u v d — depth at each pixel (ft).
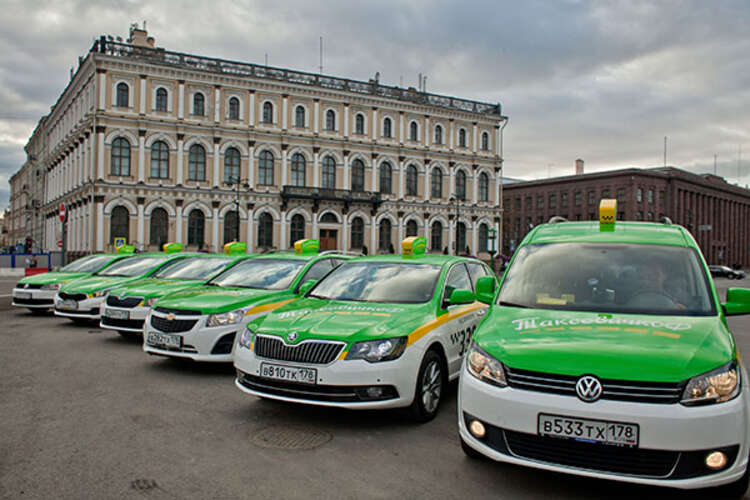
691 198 262.67
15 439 15.80
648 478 11.14
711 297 14.70
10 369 24.67
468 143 178.50
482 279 17.51
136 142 133.49
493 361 12.74
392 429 17.33
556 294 15.69
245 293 25.94
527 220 266.16
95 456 14.61
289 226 151.84
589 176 243.40
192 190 138.92
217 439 16.08
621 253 16.66
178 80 137.39
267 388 17.22
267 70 148.97
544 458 11.86
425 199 170.50
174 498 12.29
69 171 156.87
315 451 15.29
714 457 11.01
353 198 156.87
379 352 16.70
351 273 23.21
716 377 11.36
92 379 22.97
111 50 132.05
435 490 12.94
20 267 127.54
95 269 46.09
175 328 23.73
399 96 167.63
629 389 11.35
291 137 150.20
